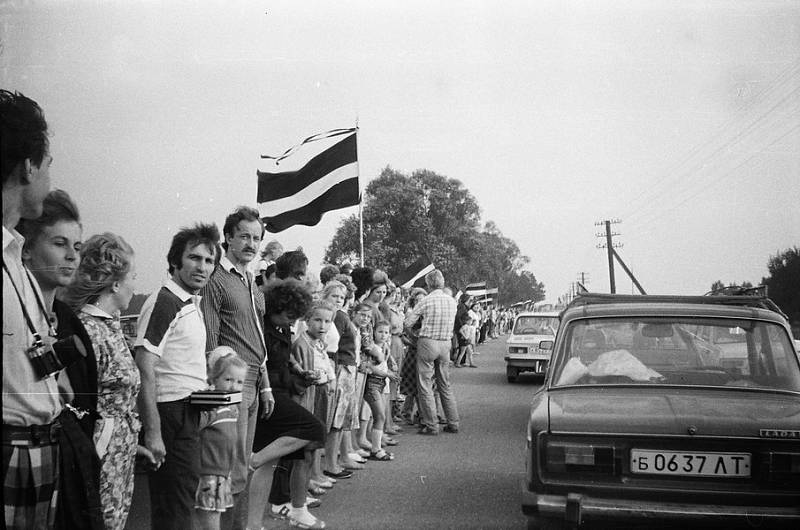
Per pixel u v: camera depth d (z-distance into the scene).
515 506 5.72
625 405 4.45
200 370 4.08
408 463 7.55
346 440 7.13
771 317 5.09
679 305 5.34
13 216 2.96
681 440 4.10
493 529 5.03
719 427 4.11
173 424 3.95
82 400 3.16
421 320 9.79
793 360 4.86
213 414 4.21
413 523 5.18
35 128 2.99
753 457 4.05
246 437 4.80
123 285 3.62
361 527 5.08
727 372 4.91
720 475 4.07
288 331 5.36
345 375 6.75
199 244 4.04
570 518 4.09
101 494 3.44
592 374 4.96
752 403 4.45
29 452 2.89
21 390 2.88
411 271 16.75
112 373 3.48
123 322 4.60
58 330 3.17
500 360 23.83
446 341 9.56
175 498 3.95
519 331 17.02
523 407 12.18
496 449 8.38
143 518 4.45
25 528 2.88
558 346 5.19
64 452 3.03
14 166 2.93
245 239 4.92
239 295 4.85
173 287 4.05
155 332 3.89
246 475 4.72
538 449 4.28
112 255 3.56
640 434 4.13
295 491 5.13
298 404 5.13
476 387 15.52
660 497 4.08
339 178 8.98
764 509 3.95
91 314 3.54
